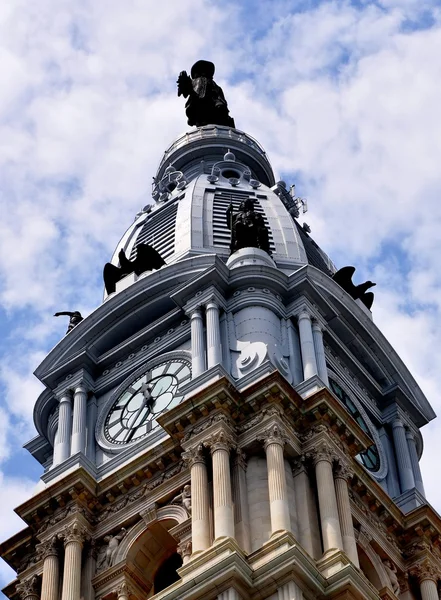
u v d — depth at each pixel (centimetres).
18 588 14712
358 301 17475
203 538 13550
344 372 16400
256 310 15788
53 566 14525
